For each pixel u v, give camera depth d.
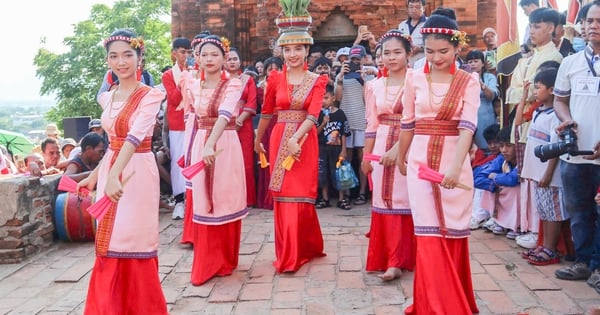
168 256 5.56
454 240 3.69
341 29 10.20
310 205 5.14
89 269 5.21
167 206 7.66
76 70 23.88
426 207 3.62
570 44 5.73
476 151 6.67
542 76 4.86
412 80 3.76
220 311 4.14
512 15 6.13
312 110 4.97
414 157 3.72
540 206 4.94
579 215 4.48
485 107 7.00
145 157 3.76
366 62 7.97
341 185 7.34
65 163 7.67
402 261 4.75
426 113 3.69
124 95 3.77
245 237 6.16
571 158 4.43
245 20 10.44
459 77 3.64
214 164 4.80
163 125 7.82
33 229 5.69
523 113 5.39
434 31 3.58
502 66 6.19
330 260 5.24
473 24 9.51
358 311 4.04
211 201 4.77
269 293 4.47
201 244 4.80
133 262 3.71
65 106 23.97
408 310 3.86
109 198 3.48
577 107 4.37
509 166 5.88
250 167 7.55
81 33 24.48
